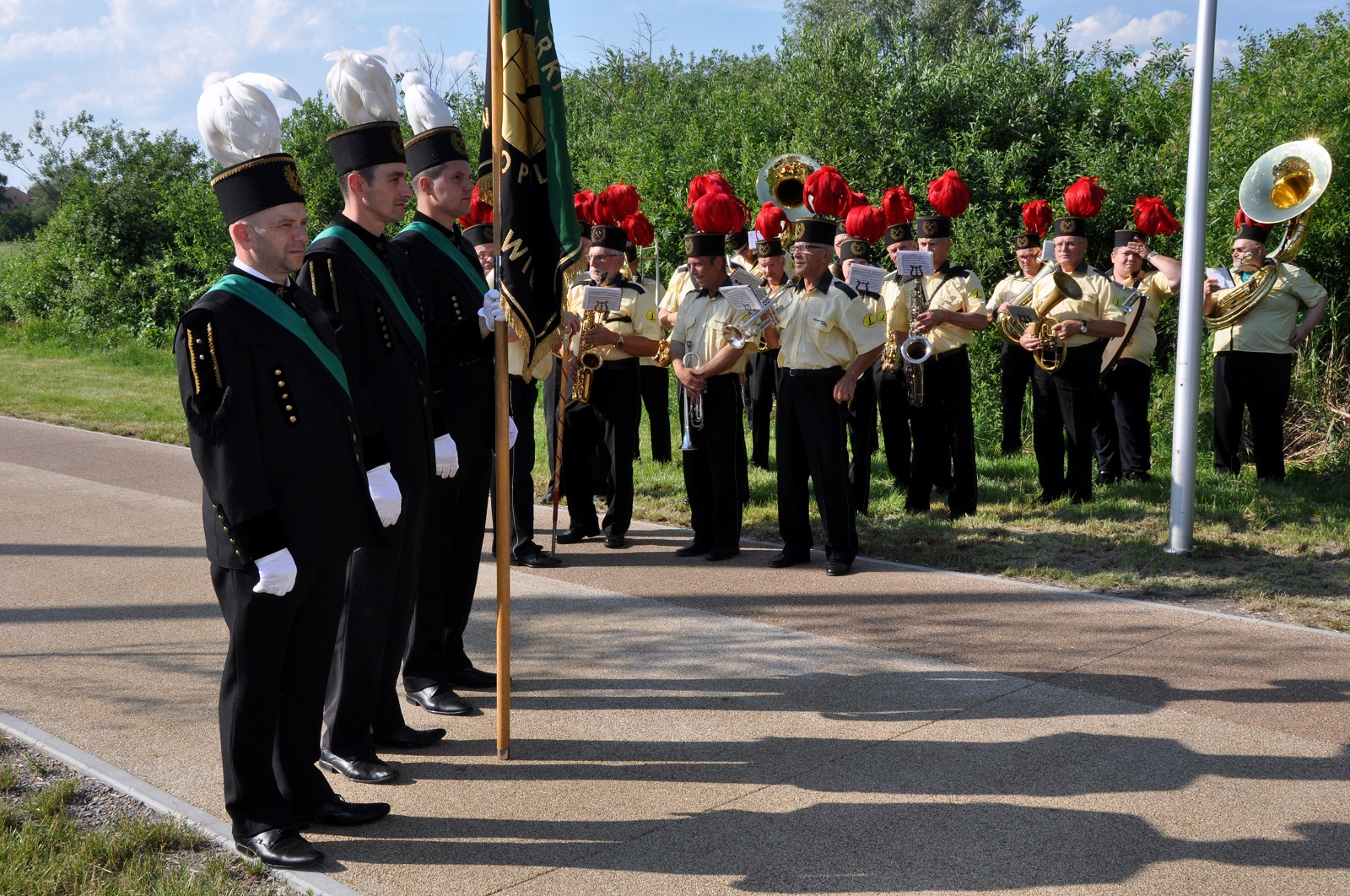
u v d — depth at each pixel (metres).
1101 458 9.12
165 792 3.91
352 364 3.89
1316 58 10.01
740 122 14.06
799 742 4.33
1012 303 8.26
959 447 7.89
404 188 4.01
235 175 3.29
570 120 19.59
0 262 26.09
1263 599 5.96
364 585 4.07
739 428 7.10
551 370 7.30
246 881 3.38
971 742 4.30
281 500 3.35
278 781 3.68
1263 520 7.44
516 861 3.49
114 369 17.75
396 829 3.71
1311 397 9.80
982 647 5.34
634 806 3.85
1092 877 3.36
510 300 4.10
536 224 4.15
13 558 7.09
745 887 3.33
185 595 6.31
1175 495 6.75
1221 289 8.52
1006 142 12.54
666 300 9.49
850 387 6.45
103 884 3.29
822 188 6.40
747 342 6.60
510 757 4.25
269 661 3.42
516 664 5.24
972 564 6.75
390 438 4.01
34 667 5.16
